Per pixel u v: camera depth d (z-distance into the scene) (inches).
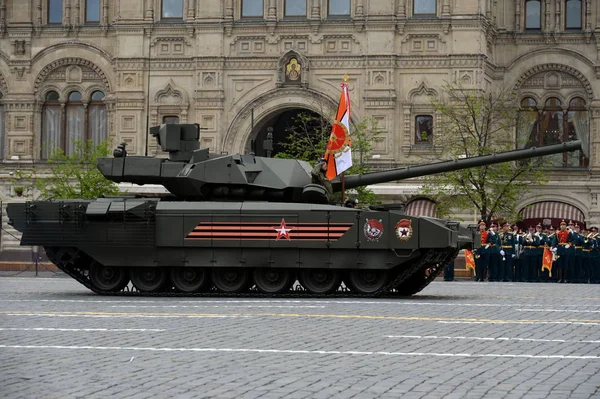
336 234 1408.7
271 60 2615.7
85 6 2751.0
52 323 1043.9
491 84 2704.2
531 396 634.8
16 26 2760.8
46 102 2775.6
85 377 701.3
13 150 2768.2
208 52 2632.9
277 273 1441.9
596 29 2687.0
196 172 1460.4
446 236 1391.5
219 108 2628.0
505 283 1921.8
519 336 939.3
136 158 1485.0
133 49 2664.9
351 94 2593.5
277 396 632.4
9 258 2746.1
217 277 1455.5
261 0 2637.8
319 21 2596.0
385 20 2571.4
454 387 665.6
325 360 783.1
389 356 805.2
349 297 1421.0
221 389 656.4
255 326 1015.6
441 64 2566.4
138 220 1439.5
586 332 971.3
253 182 1467.8
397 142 2578.7
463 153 2458.2
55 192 2532.0
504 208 2459.4
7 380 686.5
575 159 2704.2
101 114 2753.4
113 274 1472.7
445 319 1082.1
